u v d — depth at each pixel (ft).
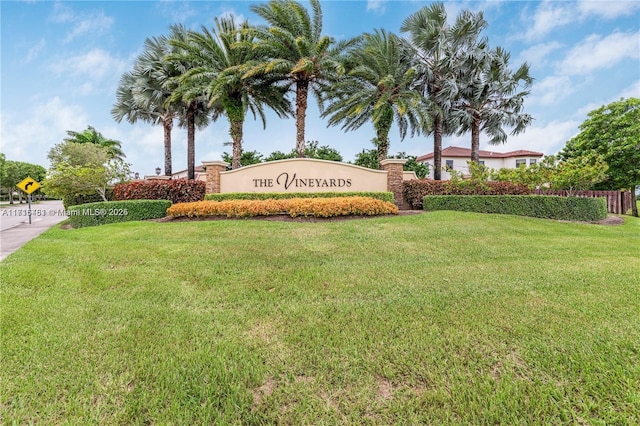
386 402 6.45
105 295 12.71
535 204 34.83
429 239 23.17
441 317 10.30
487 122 61.93
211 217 33.81
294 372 7.49
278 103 58.65
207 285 13.76
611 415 6.01
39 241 25.75
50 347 8.59
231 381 7.13
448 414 6.10
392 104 54.24
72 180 46.44
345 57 49.98
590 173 34.65
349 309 11.06
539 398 6.47
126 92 71.00
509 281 14.12
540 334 9.09
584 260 17.81
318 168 42.93
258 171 42.57
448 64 56.39
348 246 21.03
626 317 10.18
